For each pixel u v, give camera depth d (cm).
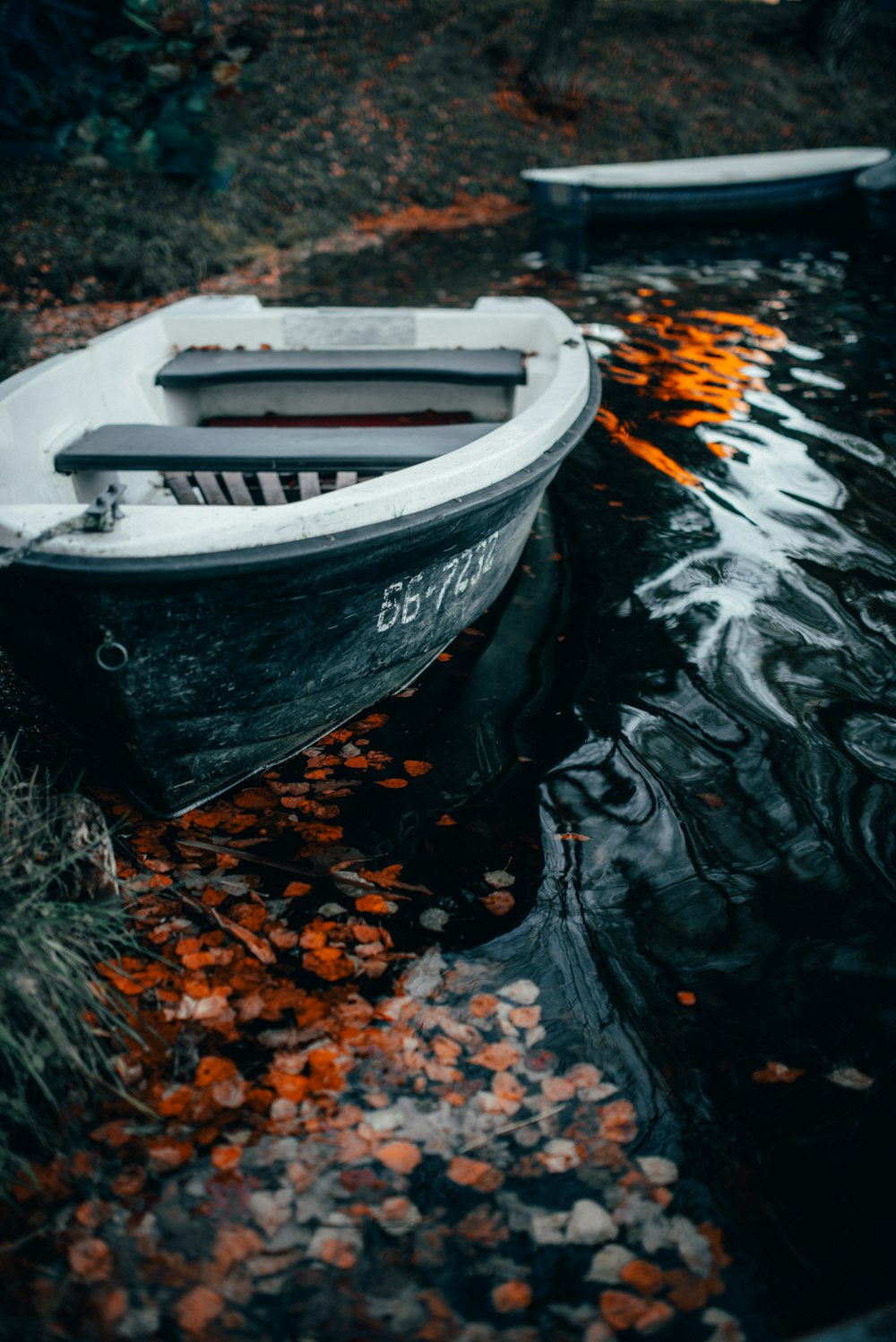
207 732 261
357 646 283
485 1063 210
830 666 360
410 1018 219
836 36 1853
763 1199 186
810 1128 200
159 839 268
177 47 974
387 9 1606
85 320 806
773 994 231
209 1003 219
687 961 239
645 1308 167
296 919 242
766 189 1184
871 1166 192
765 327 790
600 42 1755
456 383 413
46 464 317
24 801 238
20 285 853
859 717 332
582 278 959
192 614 229
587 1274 171
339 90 1393
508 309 480
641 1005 227
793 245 1120
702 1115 202
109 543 215
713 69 1775
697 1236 178
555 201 1120
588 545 448
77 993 204
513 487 286
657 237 1164
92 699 243
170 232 967
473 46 1589
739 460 539
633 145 1497
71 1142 189
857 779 304
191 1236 174
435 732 318
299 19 1524
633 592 408
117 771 271
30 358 691
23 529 221
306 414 467
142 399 412
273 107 1309
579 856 271
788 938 247
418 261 1032
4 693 329
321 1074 204
